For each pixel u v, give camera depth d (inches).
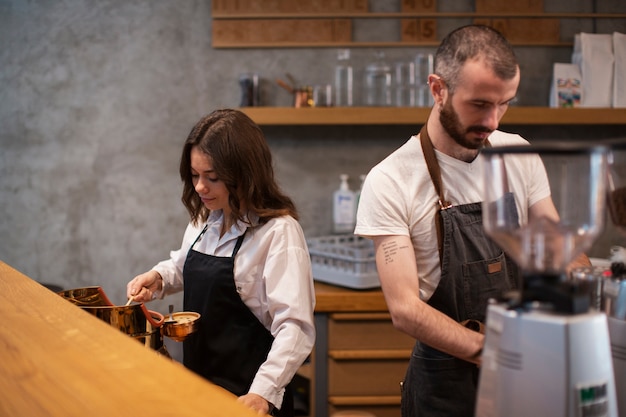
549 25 151.1
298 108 141.1
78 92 154.1
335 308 125.5
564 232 36.6
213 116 77.0
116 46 153.2
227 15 150.6
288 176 155.3
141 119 154.4
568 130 154.1
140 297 82.6
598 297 45.9
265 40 150.9
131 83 153.8
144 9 152.5
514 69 60.0
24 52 153.5
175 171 155.5
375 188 70.9
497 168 37.6
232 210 76.9
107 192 155.9
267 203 79.4
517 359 36.5
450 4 151.2
